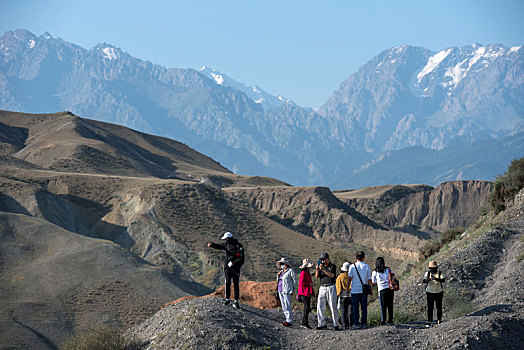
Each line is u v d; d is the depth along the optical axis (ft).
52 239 194.70
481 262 55.88
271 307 60.03
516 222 67.36
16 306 147.13
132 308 160.86
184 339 36.29
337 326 40.45
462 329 33.91
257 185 532.73
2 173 313.12
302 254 254.06
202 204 289.94
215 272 223.71
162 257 236.02
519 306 39.70
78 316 150.41
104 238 260.42
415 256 309.83
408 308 51.39
